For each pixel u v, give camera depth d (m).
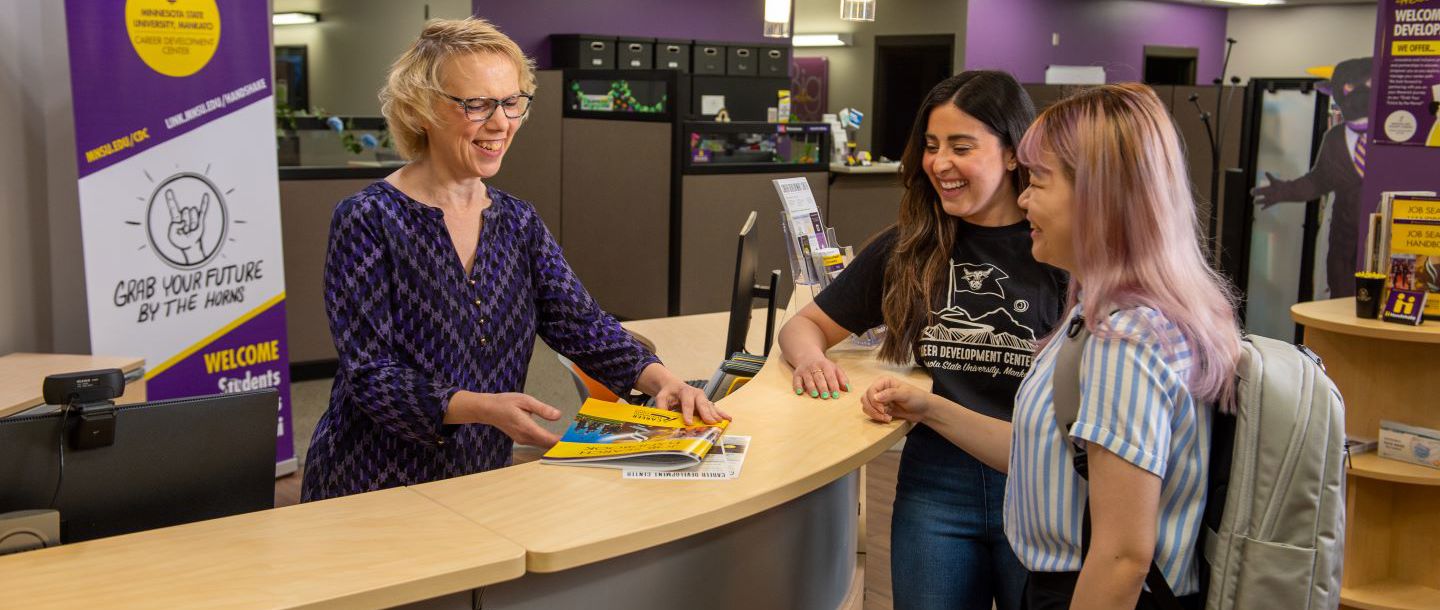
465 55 1.99
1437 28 4.05
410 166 2.12
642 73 7.80
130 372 3.81
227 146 4.44
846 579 2.44
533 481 1.74
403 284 2.02
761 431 2.01
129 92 4.11
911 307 2.25
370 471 2.08
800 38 14.77
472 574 1.40
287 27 10.00
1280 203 7.02
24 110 4.18
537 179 8.74
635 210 8.03
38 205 4.26
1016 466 1.63
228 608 1.28
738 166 7.99
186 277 4.35
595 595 1.66
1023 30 14.43
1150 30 16.70
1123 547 1.41
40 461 1.56
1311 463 1.43
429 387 1.92
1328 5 17.33
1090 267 1.47
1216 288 1.49
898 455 3.94
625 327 4.11
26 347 4.24
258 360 4.68
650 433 1.94
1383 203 3.61
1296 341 6.85
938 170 2.11
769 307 2.99
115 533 1.64
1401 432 3.63
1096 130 1.45
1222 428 1.48
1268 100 7.03
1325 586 1.45
